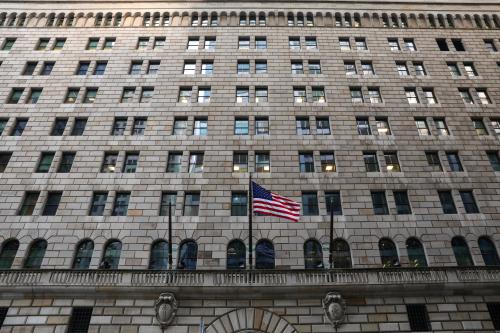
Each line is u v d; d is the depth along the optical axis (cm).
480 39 3272
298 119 2741
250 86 2867
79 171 2486
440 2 3459
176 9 3325
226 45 3108
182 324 1977
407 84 2934
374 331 1978
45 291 2038
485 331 2003
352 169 2516
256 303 2045
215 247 2228
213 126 2673
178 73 2941
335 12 3344
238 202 2403
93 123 2689
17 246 2256
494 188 2484
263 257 2223
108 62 3005
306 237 2272
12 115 2731
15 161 2523
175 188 2427
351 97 2859
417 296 2084
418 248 2283
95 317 1994
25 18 3297
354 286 2045
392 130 2703
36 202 2386
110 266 2192
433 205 2405
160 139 2619
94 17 3303
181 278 2061
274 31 3212
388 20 3334
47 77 2925
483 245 2309
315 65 3027
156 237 2261
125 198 2420
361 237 2275
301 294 2047
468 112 2819
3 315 2023
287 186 2441
